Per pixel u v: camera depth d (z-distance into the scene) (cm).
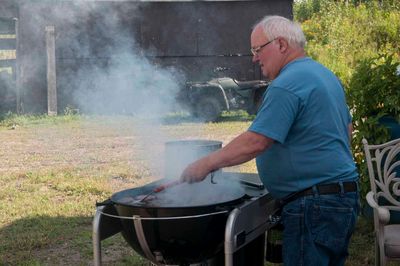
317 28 1920
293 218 265
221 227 265
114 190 653
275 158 268
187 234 258
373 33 1817
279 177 270
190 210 253
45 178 709
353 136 462
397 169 416
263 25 274
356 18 1908
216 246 273
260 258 327
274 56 271
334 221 262
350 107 464
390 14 1889
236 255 304
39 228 518
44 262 440
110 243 476
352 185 267
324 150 261
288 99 254
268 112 254
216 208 258
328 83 267
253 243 318
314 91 258
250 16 1372
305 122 258
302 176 264
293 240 267
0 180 711
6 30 1316
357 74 466
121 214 269
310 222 262
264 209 293
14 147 960
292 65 266
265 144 254
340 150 266
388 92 445
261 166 277
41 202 604
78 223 531
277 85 257
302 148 261
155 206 255
